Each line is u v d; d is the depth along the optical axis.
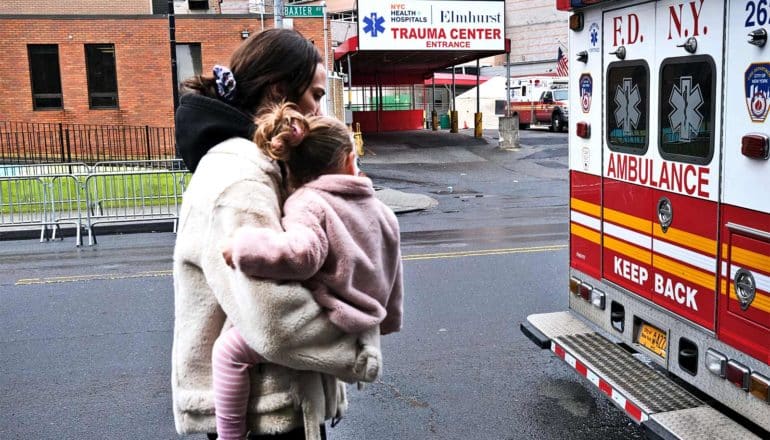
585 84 5.24
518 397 5.46
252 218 1.83
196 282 1.97
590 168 5.24
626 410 4.15
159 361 6.31
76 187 12.52
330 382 2.10
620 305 4.96
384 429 4.96
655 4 4.36
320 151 1.93
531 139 33.00
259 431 2.00
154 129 24.38
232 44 24.47
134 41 23.95
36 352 6.59
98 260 10.84
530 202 16.33
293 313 1.81
